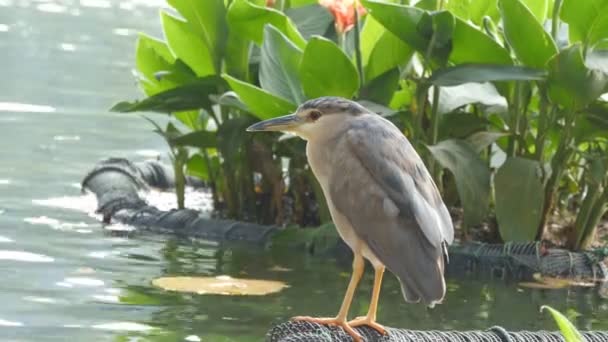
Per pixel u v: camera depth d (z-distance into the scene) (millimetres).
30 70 21922
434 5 13469
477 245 12805
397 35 12828
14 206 13977
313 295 11367
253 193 14242
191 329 10094
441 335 8648
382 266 8625
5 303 10562
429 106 13688
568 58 12352
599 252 12672
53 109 19047
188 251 12797
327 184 8727
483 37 12641
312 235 13148
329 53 12422
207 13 13758
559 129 13547
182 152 14570
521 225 12719
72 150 16703
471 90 13602
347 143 8625
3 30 26141
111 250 12602
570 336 6730
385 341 8469
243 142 13680
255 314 10633
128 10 30453
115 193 14391
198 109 14352
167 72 13844
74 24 27672
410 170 8539
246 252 12930
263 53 13039
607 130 12758
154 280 11570
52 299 10766
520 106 13328
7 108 18812
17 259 11977
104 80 21438
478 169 12859
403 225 8336
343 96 12719
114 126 18391
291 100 13000
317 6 14219
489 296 11727
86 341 9633
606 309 11383
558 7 13109
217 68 13930
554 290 12047
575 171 14000
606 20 12578
